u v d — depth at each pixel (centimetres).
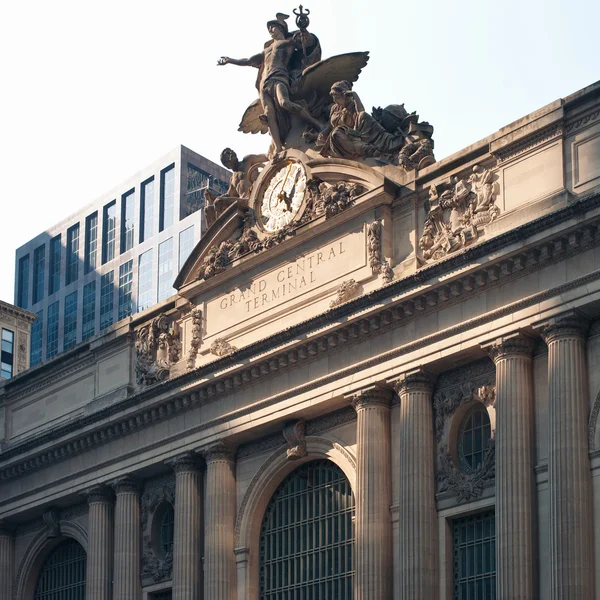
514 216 7894
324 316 8550
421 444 8075
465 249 7881
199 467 9525
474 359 8019
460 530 7969
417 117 8756
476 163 8225
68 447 10412
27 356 14138
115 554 9900
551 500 7300
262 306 9219
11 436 11275
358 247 8675
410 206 8506
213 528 9162
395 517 8194
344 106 8981
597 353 7481
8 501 10925
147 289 17600
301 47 9562
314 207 8975
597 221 7400
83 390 10688
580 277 7488
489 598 7738
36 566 10906
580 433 7344
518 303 7712
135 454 9894
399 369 8225
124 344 10362
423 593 7856
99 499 10169
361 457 8312
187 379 9469
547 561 7388
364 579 8100
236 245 9438
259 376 9069
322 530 8775
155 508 9894
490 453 7844
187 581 9288
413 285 8144
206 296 9669
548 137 7900
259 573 9069
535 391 7706
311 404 8681
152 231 17775
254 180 9562
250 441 9262
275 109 9356
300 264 9031
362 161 8838
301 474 8962
